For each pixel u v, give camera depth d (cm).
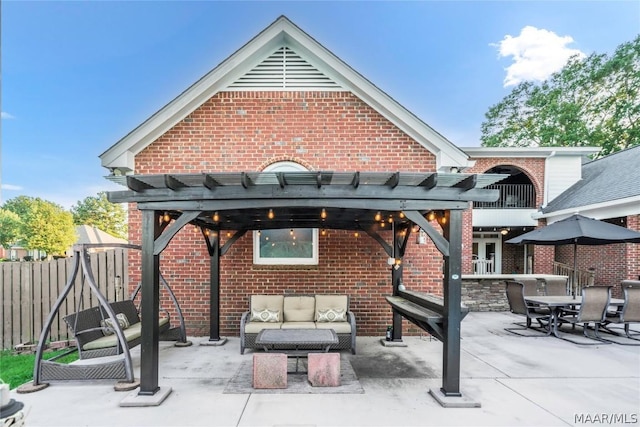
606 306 686
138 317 627
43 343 450
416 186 404
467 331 757
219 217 582
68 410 384
